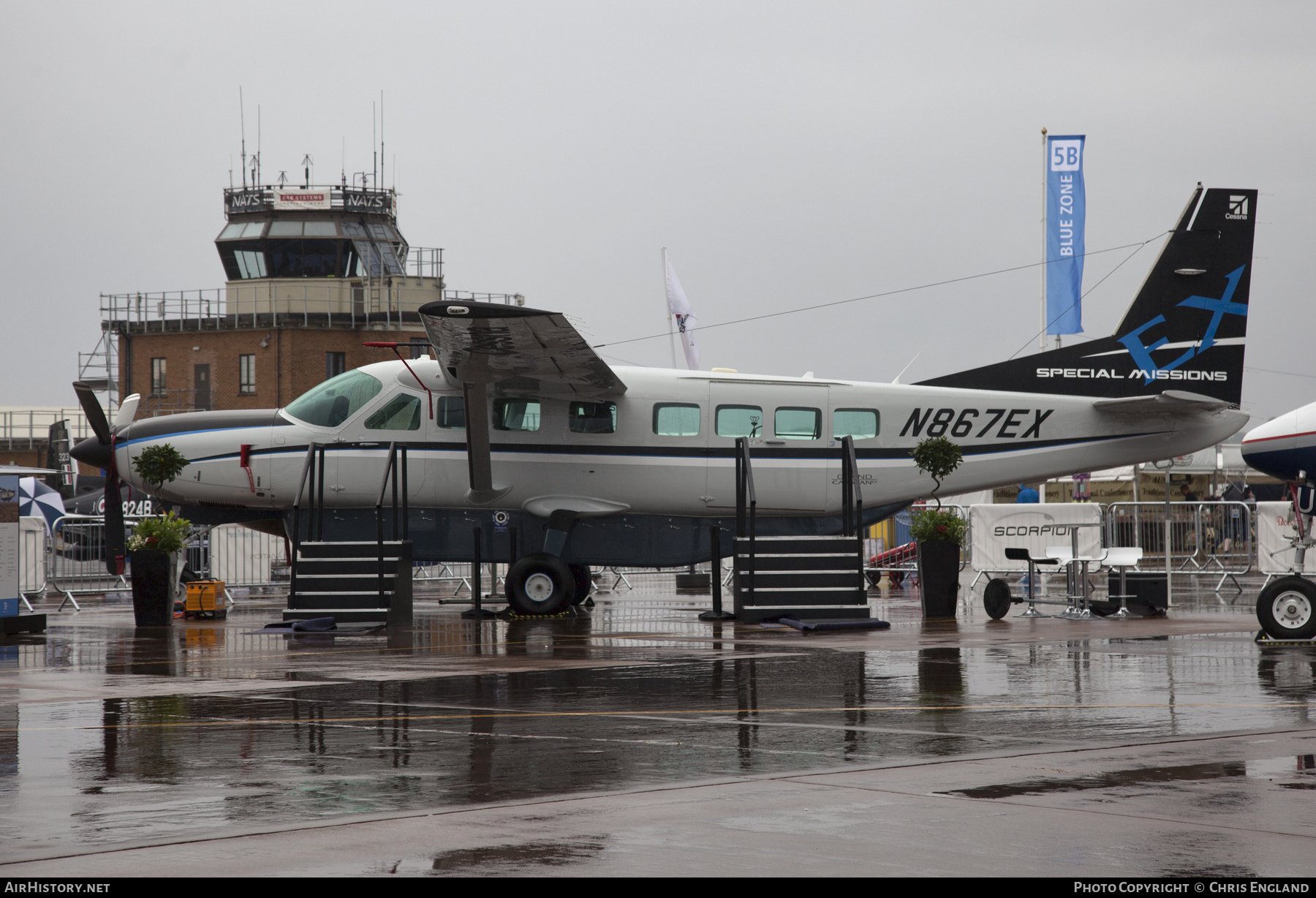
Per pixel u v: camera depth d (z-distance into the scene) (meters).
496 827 7.14
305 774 8.62
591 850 6.67
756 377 24.42
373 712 11.50
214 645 18.55
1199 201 24.88
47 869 6.35
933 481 24.44
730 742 9.83
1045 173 40.19
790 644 17.75
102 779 8.50
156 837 6.96
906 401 24.44
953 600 22.72
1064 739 9.83
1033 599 22.89
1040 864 6.36
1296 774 8.45
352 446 24.08
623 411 24.05
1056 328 40.12
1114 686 12.90
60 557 33.03
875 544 38.47
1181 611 23.72
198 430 24.80
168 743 9.87
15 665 15.74
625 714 11.27
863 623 20.14
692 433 24.14
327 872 6.28
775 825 7.17
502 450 23.92
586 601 28.20
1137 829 7.01
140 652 17.41
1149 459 24.94
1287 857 6.46
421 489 24.02
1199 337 24.83
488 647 17.83
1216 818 7.25
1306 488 18.25
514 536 24.19
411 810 7.57
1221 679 13.42
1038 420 24.56
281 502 24.55
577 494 24.00
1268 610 17.31
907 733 10.13
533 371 22.58
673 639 18.83
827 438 24.23
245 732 10.38
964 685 13.06
